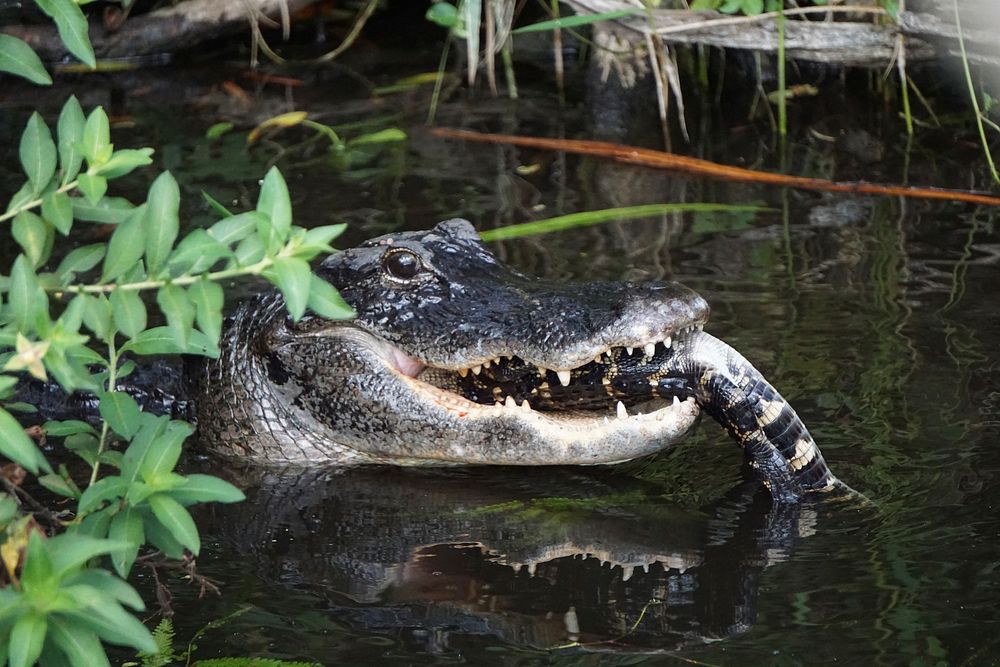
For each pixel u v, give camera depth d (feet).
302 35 66.95
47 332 18.71
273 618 23.21
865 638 21.66
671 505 27.32
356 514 28.12
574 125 54.65
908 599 22.81
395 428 30.01
